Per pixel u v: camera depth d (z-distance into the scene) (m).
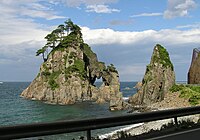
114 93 137.25
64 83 140.62
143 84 109.62
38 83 150.75
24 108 101.75
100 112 88.38
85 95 142.00
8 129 7.88
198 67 83.19
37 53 165.00
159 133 11.91
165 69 107.62
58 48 161.62
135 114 11.48
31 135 8.38
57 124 8.95
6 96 158.38
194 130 12.66
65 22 170.12
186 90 52.47
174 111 13.25
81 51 161.75
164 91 105.38
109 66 147.62
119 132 11.73
